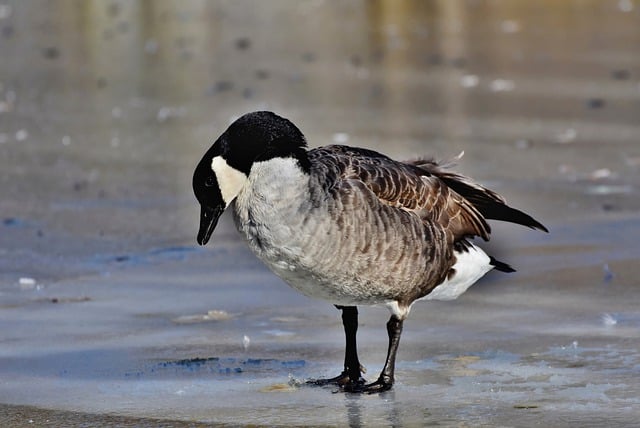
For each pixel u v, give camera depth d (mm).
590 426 8742
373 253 9664
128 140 20953
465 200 10602
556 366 10336
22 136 21250
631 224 15547
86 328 11688
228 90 25859
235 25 36594
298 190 9398
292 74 27875
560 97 24938
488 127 21953
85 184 17797
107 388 9969
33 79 27469
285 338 11453
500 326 11656
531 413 9109
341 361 10789
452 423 8945
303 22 37188
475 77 27438
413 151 19766
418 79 27219
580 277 13258
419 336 11461
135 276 13531
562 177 18188
